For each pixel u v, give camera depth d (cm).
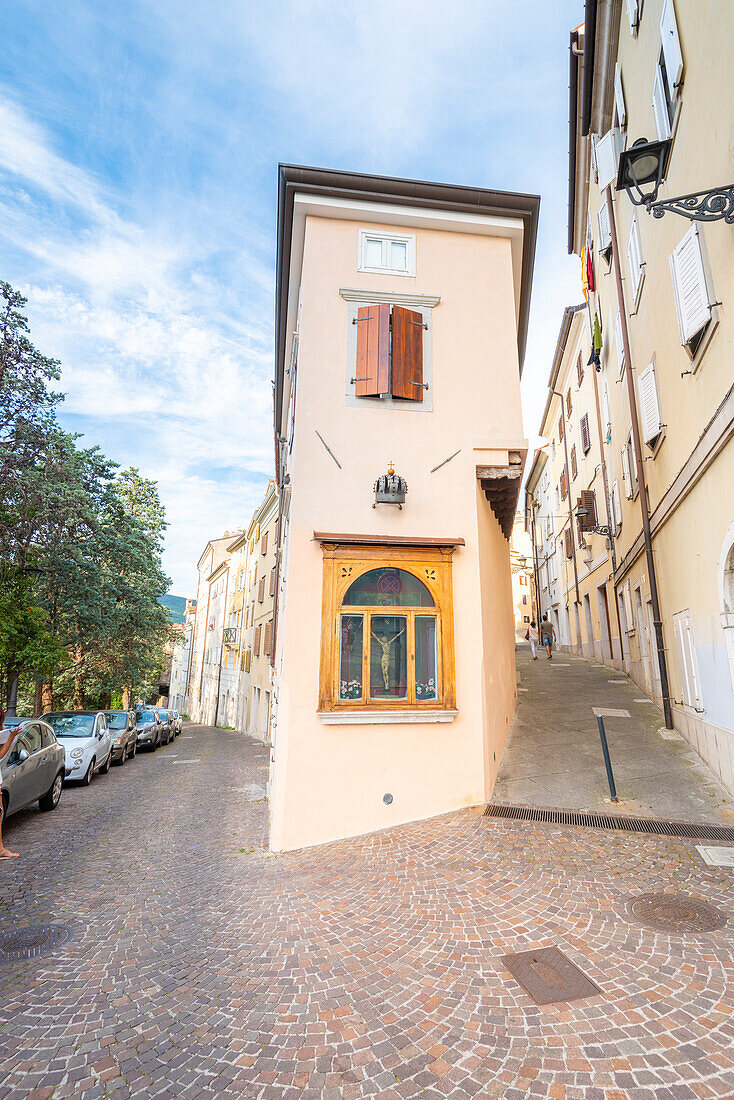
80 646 2072
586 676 1645
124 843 774
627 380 1184
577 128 1418
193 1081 286
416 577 742
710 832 587
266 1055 302
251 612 3138
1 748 809
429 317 831
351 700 698
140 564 2041
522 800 712
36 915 514
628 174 539
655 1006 318
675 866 507
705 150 649
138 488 2675
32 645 1380
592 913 429
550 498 2925
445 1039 305
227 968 396
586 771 801
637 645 1410
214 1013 343
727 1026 299
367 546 734
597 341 1584
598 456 1781
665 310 893
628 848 554
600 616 1950
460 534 771
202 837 796
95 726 1439
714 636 738
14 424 1444
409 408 795
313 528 740
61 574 1600
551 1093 263
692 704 855
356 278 823
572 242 1814
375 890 504
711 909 424
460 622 746
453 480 785
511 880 497
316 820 667
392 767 693
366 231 845
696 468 755
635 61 958
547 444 2870
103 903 542
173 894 560
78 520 1605
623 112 1071
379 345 793
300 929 446
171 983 382
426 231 861
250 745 2270
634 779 759
